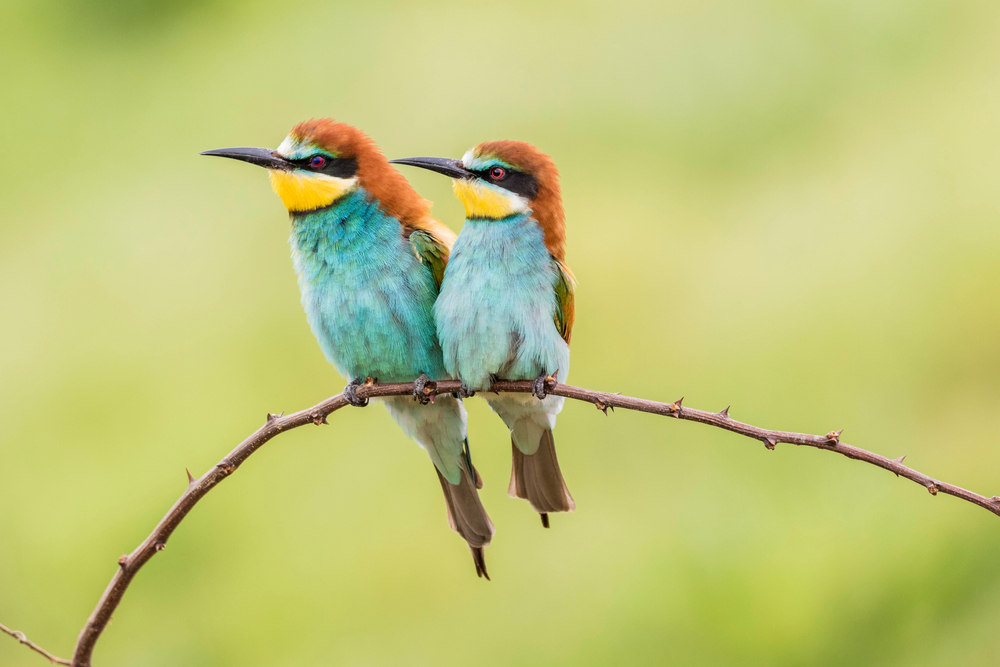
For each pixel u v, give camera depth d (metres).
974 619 9.73
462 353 7.22
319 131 7.55
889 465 5.26
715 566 10.06
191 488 5.66
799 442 5.39
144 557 5.53
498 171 7.34
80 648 5.48
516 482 7.81
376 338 7.50
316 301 7.61
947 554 9.98
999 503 5.09
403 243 7.52
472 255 7.30
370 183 7.55
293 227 7.64
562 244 7.61
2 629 5.42
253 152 7.55
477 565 7.83
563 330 7.64
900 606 9.83
